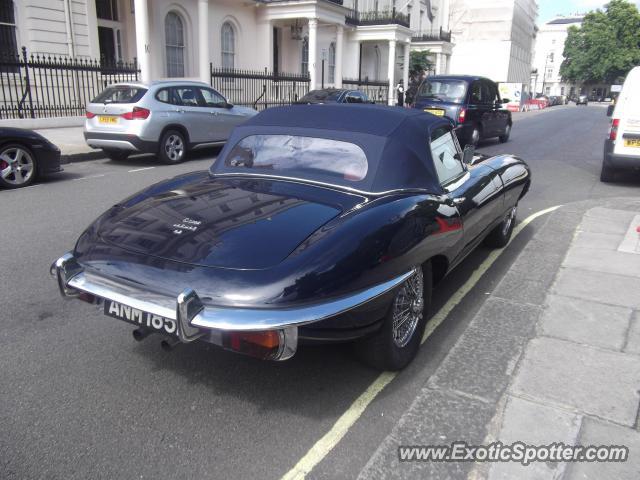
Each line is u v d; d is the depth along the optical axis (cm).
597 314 390
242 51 2264
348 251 258
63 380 306
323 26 2722
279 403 290
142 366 323
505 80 5756
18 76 1499
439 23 4431
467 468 241
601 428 263
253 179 338
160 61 1875
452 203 357
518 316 393
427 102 1309
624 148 888
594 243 561
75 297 290
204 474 236
